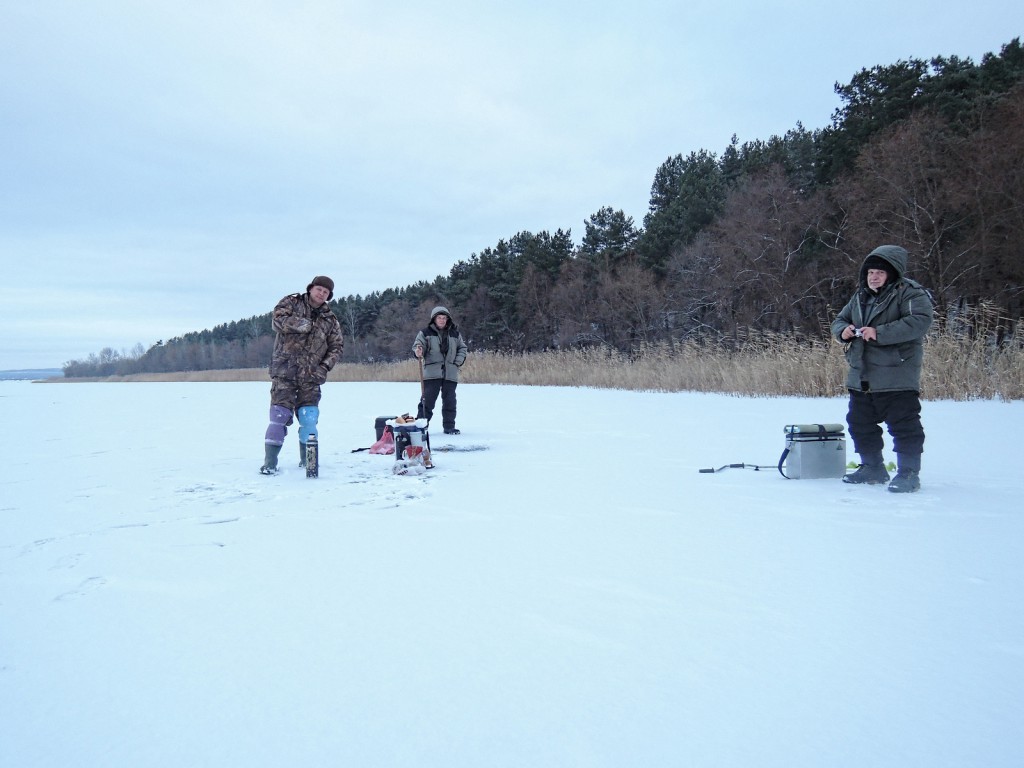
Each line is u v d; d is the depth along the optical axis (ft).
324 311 18.81
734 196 105.50
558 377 73.36
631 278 123.13
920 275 75.82
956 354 38.14
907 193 76.28
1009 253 71.97
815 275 90.89
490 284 169.07
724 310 100.22
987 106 81.46
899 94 91.15
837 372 42.60
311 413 18.47
